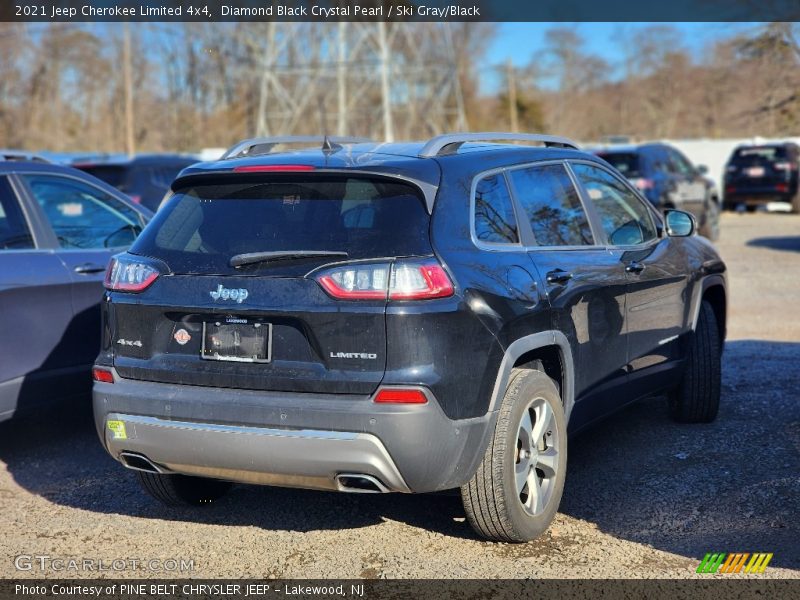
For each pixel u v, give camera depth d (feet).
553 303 15.23
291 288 13.32
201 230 14.44
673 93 213.46
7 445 20.93
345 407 12.89
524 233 15.49
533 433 14.74
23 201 20.17
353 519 16.08
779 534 14.82
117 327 14.56
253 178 14.51
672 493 16.75
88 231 21.33
